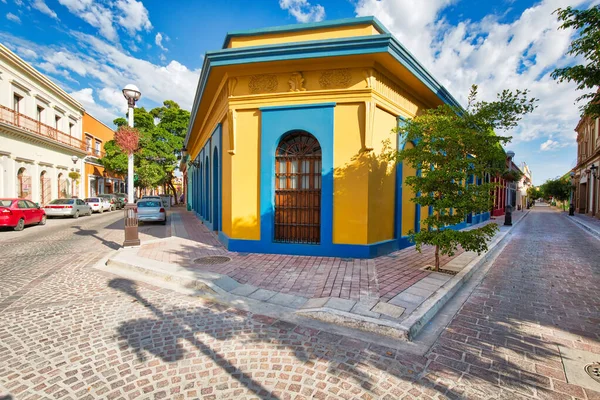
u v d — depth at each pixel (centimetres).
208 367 288
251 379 270
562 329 378
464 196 567
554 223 1966
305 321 393
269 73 750
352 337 351
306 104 729
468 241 559
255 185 773
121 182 3872
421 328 377
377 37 646
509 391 257
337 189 723
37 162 2073
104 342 333
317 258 713
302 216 762
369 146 701
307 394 250
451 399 246
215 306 441
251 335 354
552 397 250
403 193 875
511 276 632
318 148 752
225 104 845
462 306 458
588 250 947
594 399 247
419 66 780
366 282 532
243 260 692
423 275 583
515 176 1959
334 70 722
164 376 273
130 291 507
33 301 456
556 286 562
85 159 2883
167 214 2230
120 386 258
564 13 328
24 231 1278
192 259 704
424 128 606
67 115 2542
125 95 896
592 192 2519
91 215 2153
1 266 675
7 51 1784
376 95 718
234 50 699
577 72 337
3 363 290
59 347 321
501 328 380
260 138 763
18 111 1966
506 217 1691
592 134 2512
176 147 3131
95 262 719
